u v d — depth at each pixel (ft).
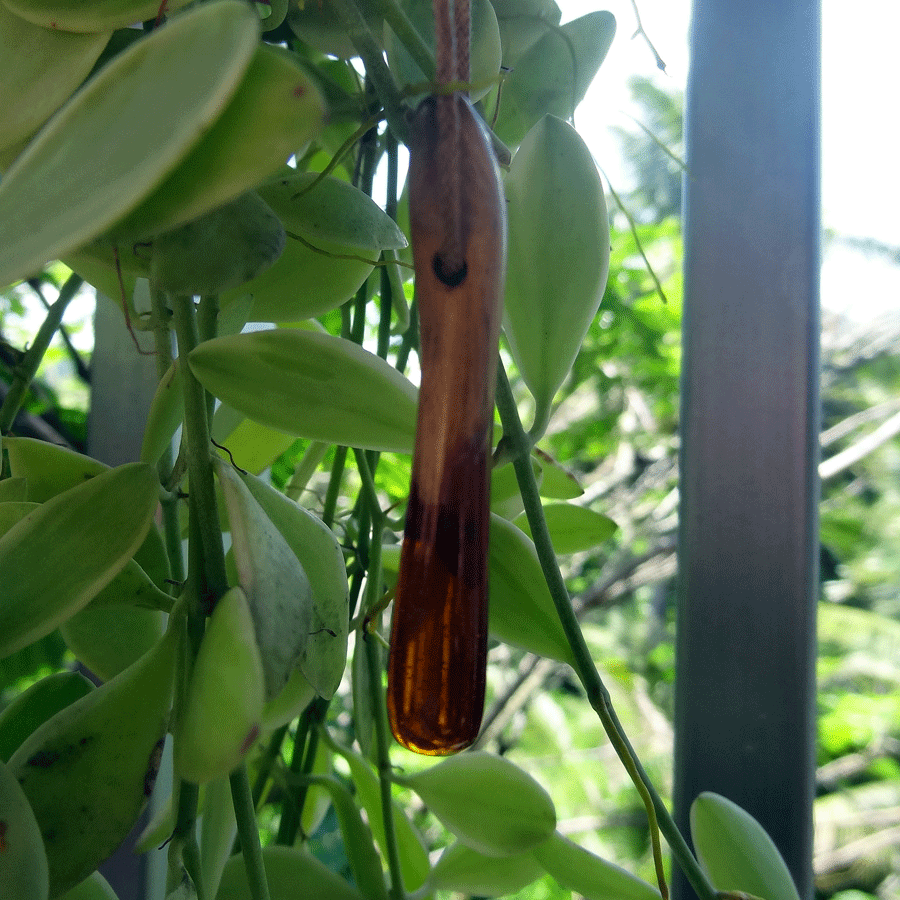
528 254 0.45
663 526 3.56
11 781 0.34
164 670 0.38
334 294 0.51
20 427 1.14
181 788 0.39
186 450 0.46
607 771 4.61
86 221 0.25
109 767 0.36
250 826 0.39
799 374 0.71
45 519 0.39
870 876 4.82
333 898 0.53
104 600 0.43
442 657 0.33
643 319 2.69
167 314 0.44
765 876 0.49
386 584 0.64
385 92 0.36
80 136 0.27
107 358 0.75
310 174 0.45
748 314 0.72
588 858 0.53
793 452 0.70
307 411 0.40
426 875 0.64
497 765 0.53
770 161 0.73
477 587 0.33
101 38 0.36
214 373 0.39
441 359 0.32
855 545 5.82
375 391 0.40
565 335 0.45
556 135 0.47
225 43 0.26
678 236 3.47
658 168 5.31
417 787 0.54
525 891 2.63
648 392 3.42
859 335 4.95
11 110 0.36
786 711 0.67
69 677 0.48
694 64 0.75
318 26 0.51
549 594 0.45
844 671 5.32
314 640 0.42
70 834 0.35
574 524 0.64
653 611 5.11
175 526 0.48
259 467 0.59
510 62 0.57
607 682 4.75
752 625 0.69
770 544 0.69
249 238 0.35
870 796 5.00
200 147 0.27
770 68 0.74
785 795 0.67
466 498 0.33
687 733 0.69
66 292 0.57
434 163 0.32
